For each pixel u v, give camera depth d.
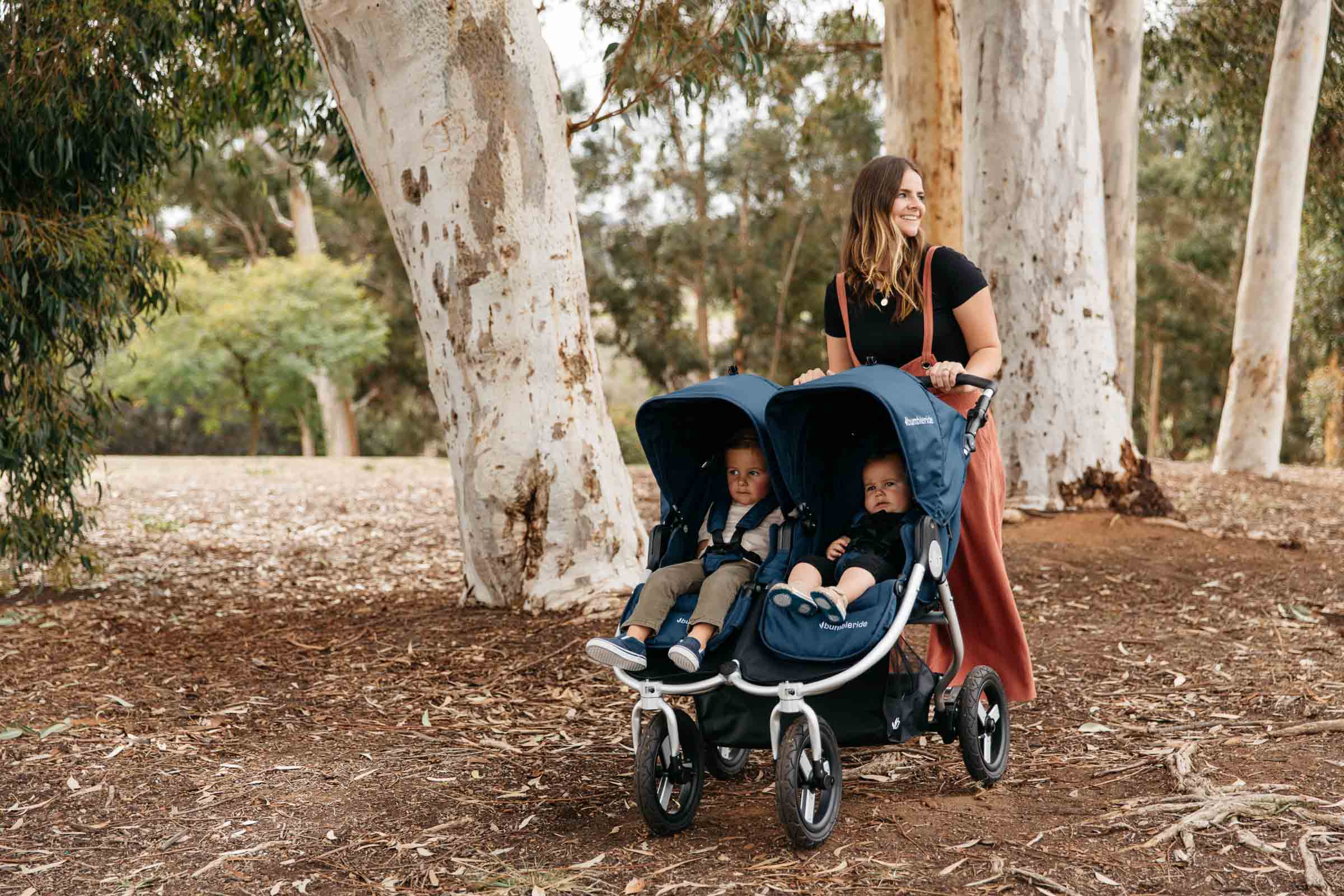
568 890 3.11
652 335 32.47
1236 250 29.31
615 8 8.30
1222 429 16.14
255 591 8.27
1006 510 9.25
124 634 6.73
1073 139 9.20
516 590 6.75
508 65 6.31
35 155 7.30
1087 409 9.40
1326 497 13.38
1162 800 3.61
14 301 6.98
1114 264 14.27
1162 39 15.85
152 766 4.37
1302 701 4.79
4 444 7.29
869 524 3.76
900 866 3.18
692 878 3.17
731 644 3.50
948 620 3.82
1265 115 15.16
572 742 4.64
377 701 5.31
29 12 7.04
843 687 3.49
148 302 8.30
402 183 6.45
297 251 30.73
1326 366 28.48
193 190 30.72
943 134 12.65
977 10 9.13
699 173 30.03
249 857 3.45
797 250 30.98
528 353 6.50
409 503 13.63
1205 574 7.74
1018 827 3.46
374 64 6.32
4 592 7.95
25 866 3.41
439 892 3.15
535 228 6.45
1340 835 3.24
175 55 8.48
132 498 13.70
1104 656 5.84
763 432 3.65
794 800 3.22
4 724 4.92
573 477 6.59
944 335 4.12
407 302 33.94
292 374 28.52
